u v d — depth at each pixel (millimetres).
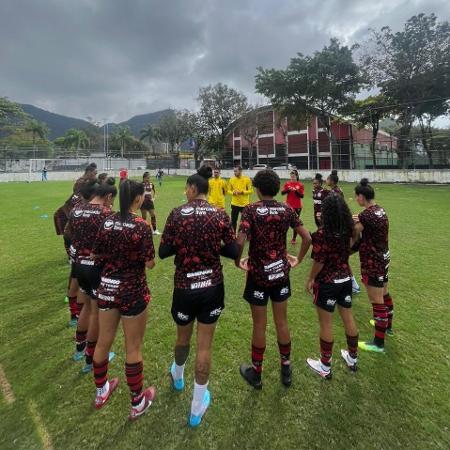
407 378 3096
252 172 42000
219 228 2547
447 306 4566
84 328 3385
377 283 3479
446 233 9062
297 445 2412
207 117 50625
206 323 2613
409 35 27688
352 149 33750
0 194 21359
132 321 2627
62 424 2621
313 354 3490
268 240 2805
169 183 31469
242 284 5527
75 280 4000
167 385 3055
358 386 3006
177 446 2414
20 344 3748
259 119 47531
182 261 2570
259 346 2934
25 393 2967
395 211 12938
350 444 2416
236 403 2822
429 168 28281
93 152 65062
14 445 2436
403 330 3934
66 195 20484
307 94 33438
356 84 32094
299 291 5191
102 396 2777
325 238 3035
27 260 6824
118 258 2586
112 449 2393
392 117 32031
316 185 7258
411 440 2443
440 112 29656
